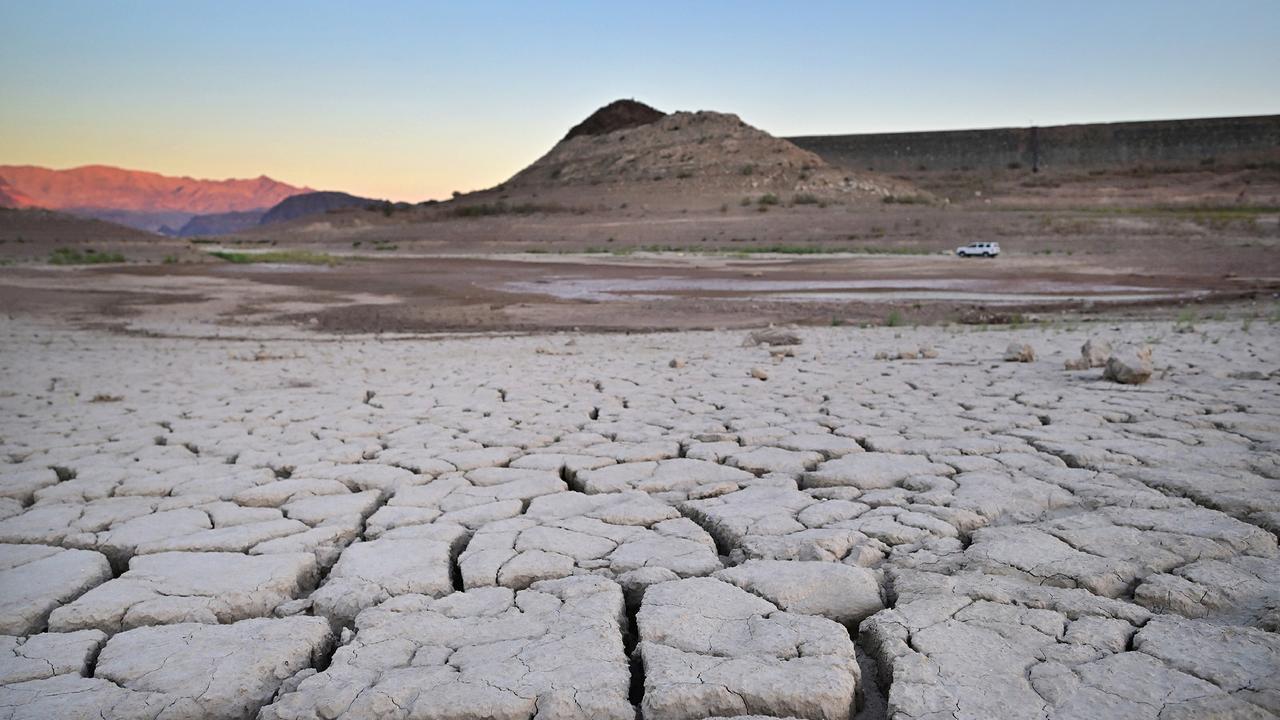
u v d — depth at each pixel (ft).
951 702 7.89
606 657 8.98
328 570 12.76
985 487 14.76
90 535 13.58
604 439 20.06
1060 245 138.41
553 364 35.81
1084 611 9.72
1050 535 12.19
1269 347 32.86
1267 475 15.17
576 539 12.90
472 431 21.33
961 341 39.99
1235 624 9.53
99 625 10.49
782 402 24.21
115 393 28.32
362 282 101.60
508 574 11.52
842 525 12.94
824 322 61.36
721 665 8.64
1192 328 41.78
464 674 8.66
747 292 85.92
